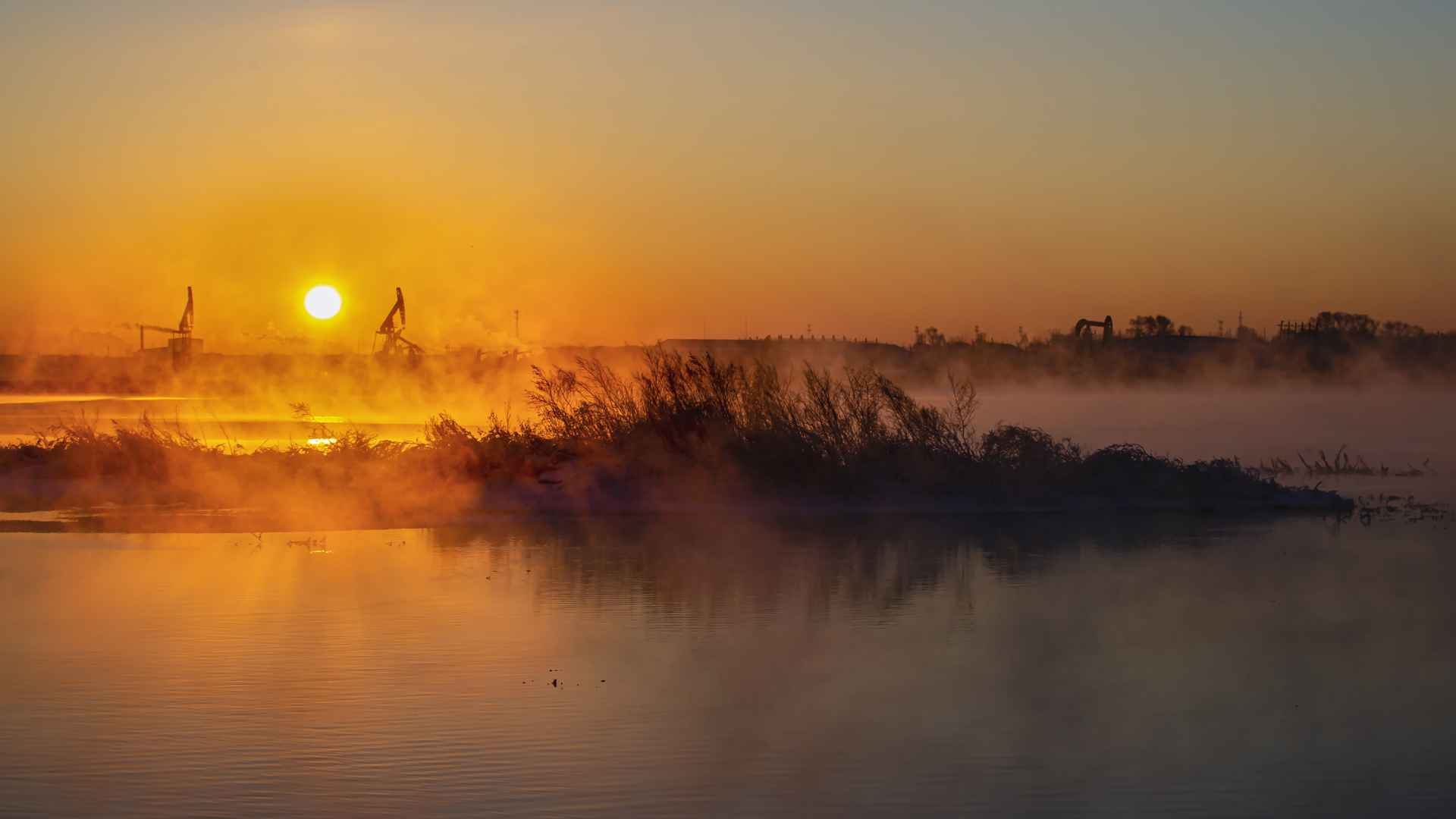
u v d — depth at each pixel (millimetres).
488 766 8375
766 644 11734
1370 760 8633
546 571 15594
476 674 10609
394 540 18359
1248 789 8102
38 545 17531
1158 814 7672
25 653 11148
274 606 13258
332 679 10359
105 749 8633
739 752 8695
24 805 7645
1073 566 16125
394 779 8117
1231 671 10875
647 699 9914
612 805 7734
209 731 9047
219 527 19484
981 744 8914
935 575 15445
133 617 12641
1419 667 10969
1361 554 17125
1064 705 9820
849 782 8156
